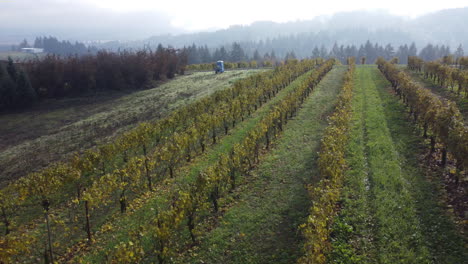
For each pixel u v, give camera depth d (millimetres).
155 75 54219
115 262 7949
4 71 40469
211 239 10180
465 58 35719
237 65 69625
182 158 17266
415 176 12047
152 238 10180
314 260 7188
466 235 8531
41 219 12836
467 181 10969
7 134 28812
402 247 8406
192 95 38156
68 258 10234
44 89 42969
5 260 8719
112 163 18000
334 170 10945
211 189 11750
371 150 14844
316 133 18766
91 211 13062
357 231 9312
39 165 20078
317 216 8562
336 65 58312
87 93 46062
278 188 12859
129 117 30938
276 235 10008
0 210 13352
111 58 51281
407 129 17422
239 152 13883
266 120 17516
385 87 30891
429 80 32000
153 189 14234
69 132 27750
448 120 12344
